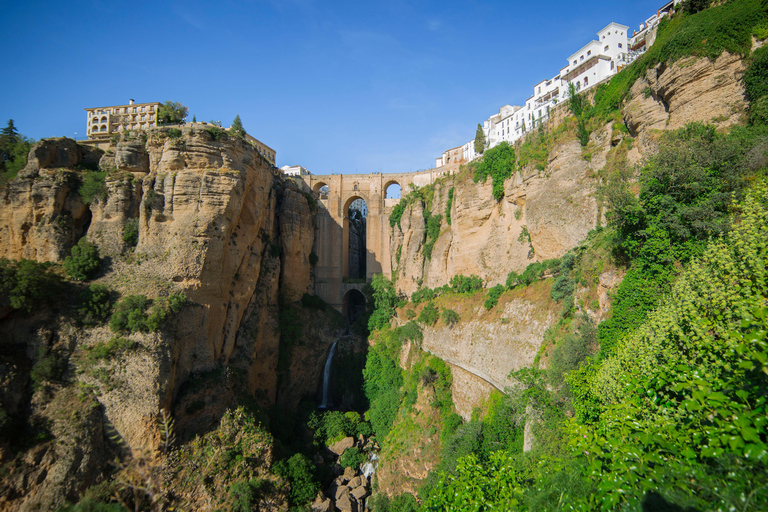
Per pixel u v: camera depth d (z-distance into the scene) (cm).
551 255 4316
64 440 3469
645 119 3306
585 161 4047
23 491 3222
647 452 1195
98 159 5353
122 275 4444
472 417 4231
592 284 3130
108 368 3884
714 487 895
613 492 1087
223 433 4281
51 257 4550
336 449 5200
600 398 2130
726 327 1440
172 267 4484
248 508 3734
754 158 2077
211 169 4719
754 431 896
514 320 4275
